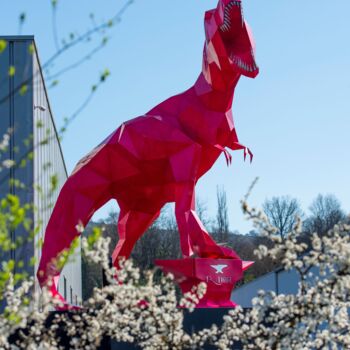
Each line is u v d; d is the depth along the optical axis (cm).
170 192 1574
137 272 1020
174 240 5231
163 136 1523
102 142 1600
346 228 977
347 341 1005
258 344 996
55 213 1580
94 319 1025
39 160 1919
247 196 957
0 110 1781
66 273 2817
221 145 1556
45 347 964
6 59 1788
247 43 1451
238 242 5662
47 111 2255
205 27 1477
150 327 1011
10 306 989
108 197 1592
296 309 959
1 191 1758
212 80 1500
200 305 1480
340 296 974
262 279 2873
